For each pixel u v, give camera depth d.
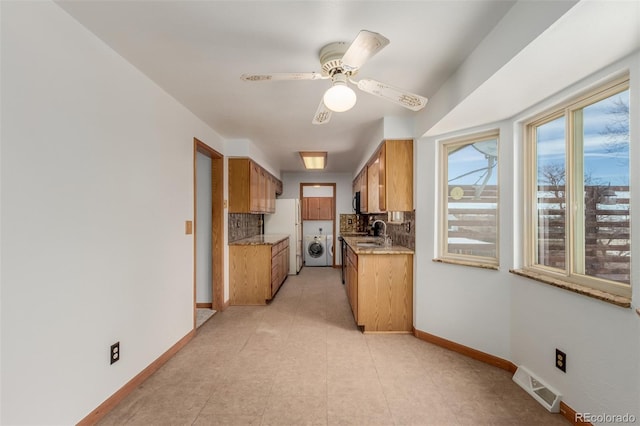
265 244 3.94
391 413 1.74
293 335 2.92
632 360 1.31
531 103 1.94
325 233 7.43
